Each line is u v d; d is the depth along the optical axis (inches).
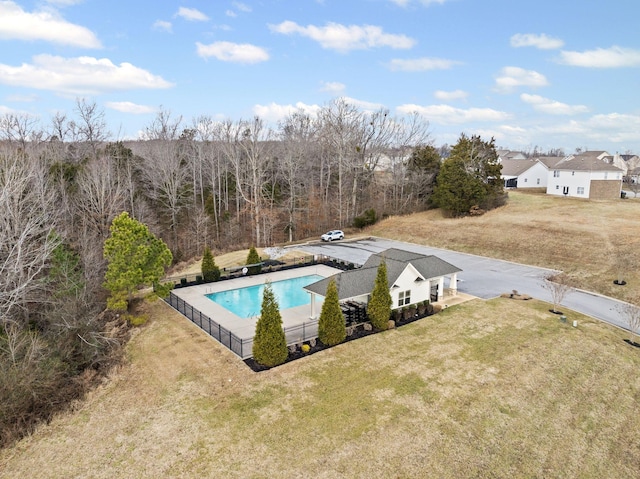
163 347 733.3
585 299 1017.5
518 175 2610.7
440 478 450.6
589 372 677.3
